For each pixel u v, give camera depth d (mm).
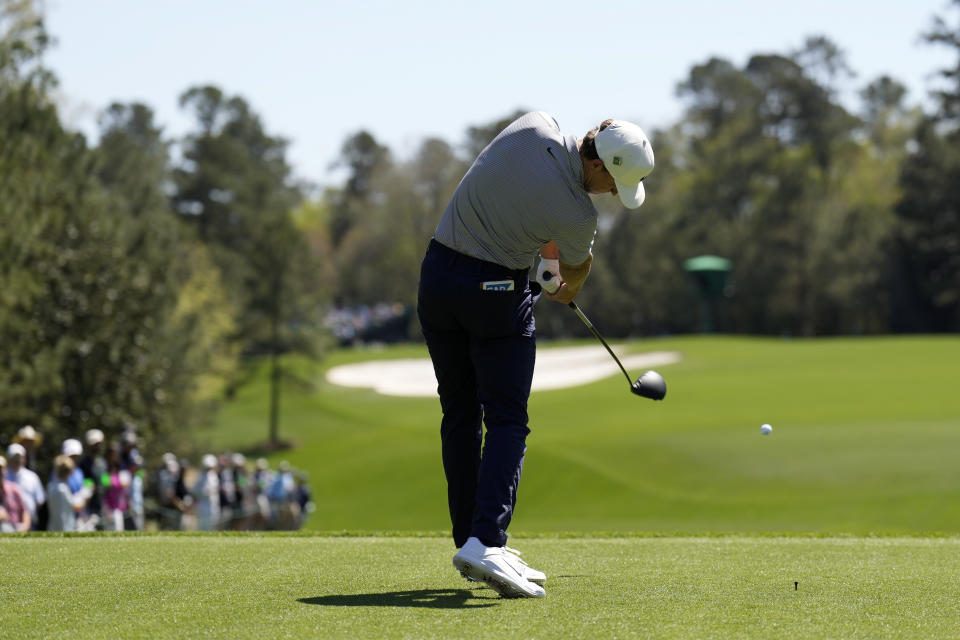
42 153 78125
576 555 18391
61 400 84250
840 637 11211
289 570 15961
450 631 11453
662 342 193125
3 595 13656
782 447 88250
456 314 14273
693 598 13578
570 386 148750
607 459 90625
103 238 89062
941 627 11750
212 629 11555
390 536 21469
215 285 158500
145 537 20750
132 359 89500
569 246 14281
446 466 15578
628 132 13641
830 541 20844
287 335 162250
